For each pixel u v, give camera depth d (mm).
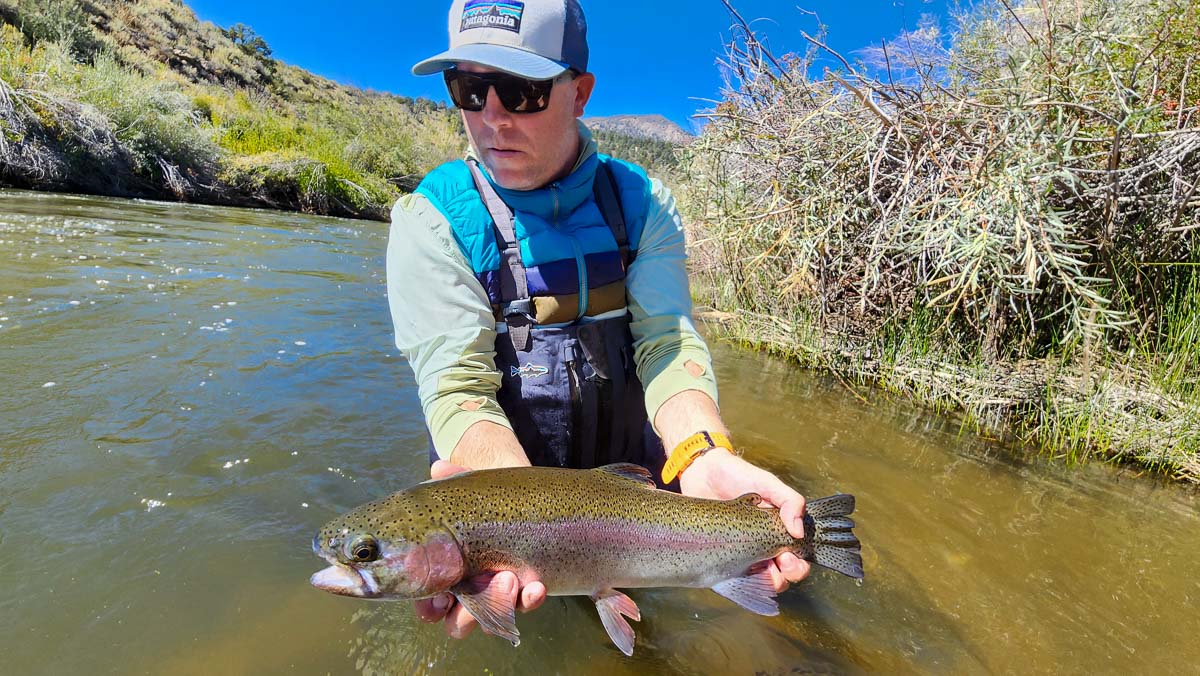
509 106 649
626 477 607
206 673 559
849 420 1259
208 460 905
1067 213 1221
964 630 679
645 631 661
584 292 716
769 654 635
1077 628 689
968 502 951
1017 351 1369
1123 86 1161
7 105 3777
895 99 1340
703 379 709
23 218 2627
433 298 671
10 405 1002
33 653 562
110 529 740
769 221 1581
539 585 518
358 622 638
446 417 636
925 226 1248
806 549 630
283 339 1456
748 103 1714
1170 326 1241
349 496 854
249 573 689
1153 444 1111
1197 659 651
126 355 1252
